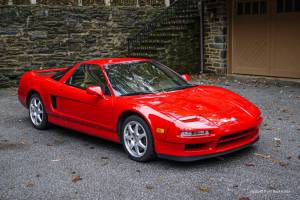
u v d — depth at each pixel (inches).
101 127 233.5
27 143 256.2
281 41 496.1
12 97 439.2
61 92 262.1
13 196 172.9
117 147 241.6
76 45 563.5
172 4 615.5
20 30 515.5
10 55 512.1
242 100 229.5
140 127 208.8
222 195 166.4
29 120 323.9
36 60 531.8
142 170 199.3
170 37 566.9
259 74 530.0
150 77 245.3
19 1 514.3
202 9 580.4
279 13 492.7
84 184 183.6
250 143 213.2
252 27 527.5
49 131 286.7
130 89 231.1
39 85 284.2
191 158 193.2
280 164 201.2
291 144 235.0
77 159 220.4
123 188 177.5
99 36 583.8
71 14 553.9
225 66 566.3
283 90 426.0
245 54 543.5
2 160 222.4
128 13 608.4
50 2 538.0
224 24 553.3
